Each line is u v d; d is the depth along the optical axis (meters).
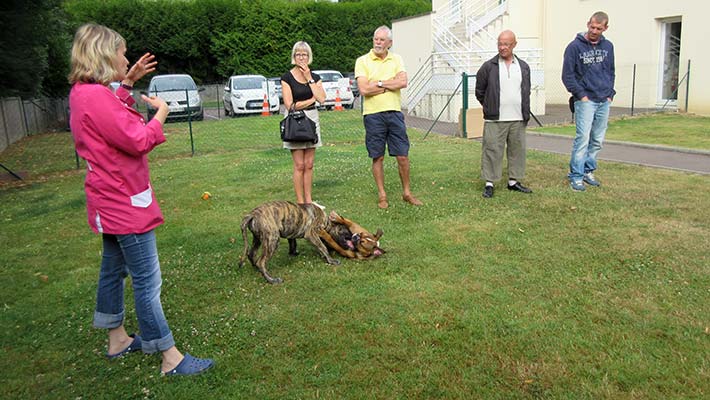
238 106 21.11
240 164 10.20
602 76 6.89
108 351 3.53
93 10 30.25
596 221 5.80
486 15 19.50
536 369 3.19
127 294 4.46
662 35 17.06
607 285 4.28
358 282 4.50
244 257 4.66
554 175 7.97
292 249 5.15
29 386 3.21
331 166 9.45
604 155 9.52
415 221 6.08
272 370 3.28
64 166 11.34
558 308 3.91
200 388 3.12
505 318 3.79
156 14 31.14
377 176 6.62
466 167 8.85
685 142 10.61
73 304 4.36
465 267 4.73
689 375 3.07
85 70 2.96
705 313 3.77
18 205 7.84
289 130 6.21
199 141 13.75
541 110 17.30
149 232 3.16
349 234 5.09
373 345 3.52
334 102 22.75
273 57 32.81
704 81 15.61
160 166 10.44
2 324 4.02
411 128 15.21
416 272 4.65
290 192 7.79
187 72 33.47
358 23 33.56
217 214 6.76
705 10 15.38
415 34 21.05
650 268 4.55
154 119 3.11
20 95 14.51
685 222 5.66
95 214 3.07
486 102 6.77
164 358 3.29
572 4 19.28
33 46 12.95
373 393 3.01
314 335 3.66
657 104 17.50
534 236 5.44
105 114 2.89
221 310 4.09
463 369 3.22
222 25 32.12
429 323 3.77
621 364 3.20
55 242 5.99
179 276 4.75
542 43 20.55
